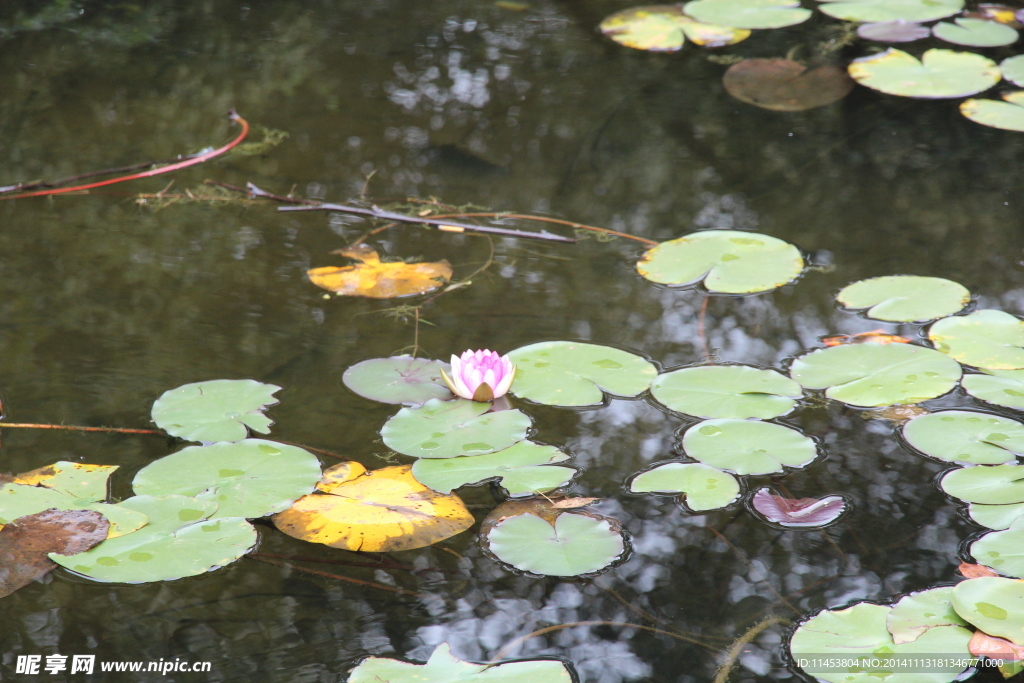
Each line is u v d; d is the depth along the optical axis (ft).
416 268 28.99
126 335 28.45
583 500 27.61
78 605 27.22
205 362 28.30
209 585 27.30
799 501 27.58
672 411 28.07
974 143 30.09
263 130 30.35
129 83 30.91
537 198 29.66
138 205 29.50
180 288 28.81
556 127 30.45
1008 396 27.94
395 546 27.37
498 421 27.94
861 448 27.81
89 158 29.94
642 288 28.86
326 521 27.45
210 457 27.71
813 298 28.71
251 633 27.14
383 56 32.99
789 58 32.22
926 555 27.35
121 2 37.60
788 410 27.99
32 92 30.71
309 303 28.73
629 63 32.45
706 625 27.17
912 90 30.73
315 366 28.30
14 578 27.22
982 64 31.01
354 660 27.07
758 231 29.27
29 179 29.68
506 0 39.01
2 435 27.84
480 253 29.14
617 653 27.09
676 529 27.50
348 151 30.12
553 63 32.48
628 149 30.19
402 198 29.66
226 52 32.86
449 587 27.30
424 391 28.12
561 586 27.30
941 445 27.78
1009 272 28.84
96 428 27.89
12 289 28.76
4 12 35.73
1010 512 27.45
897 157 29.96
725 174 29.86
